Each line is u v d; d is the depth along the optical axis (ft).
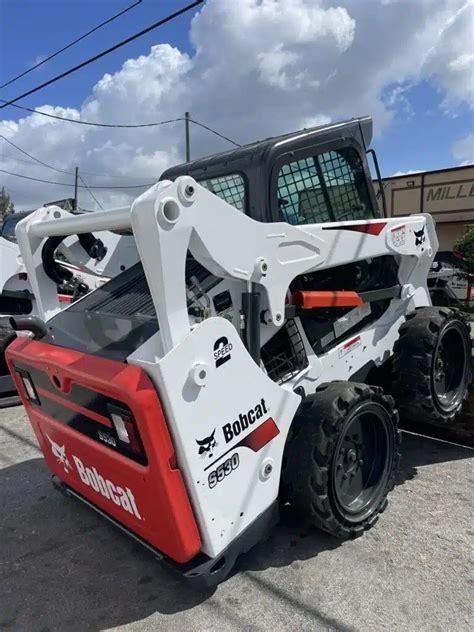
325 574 8.73
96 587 8.83
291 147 10.16
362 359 11.46
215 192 10.96
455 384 13.10
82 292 12.70
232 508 8.06
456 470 12.41
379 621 7.63
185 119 70.54
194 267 9.84
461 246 40.63
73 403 8.51
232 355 7.81
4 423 17.48
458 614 7.69
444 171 57.98
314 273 10.36
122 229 8.37
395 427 10.39
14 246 22.84
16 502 11.94
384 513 10.53
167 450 7.17
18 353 9.49
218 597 8.32
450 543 9.47
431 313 12.02
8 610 8.36
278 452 8.89
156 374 6.95
